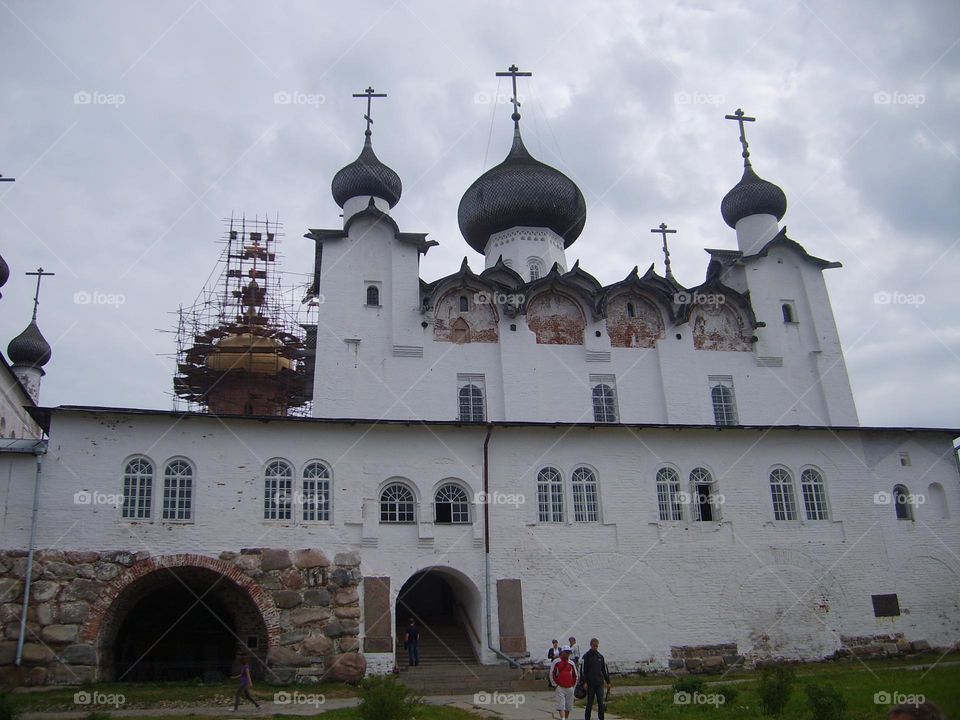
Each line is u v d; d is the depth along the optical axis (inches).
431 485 1327.5
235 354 1854.1
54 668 1108.5
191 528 1216.8
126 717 888.9
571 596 1323.8
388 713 781.9
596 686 831.1
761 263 1717.5
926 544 1501.0
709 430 1464.1
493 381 1534.2
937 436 1574.8
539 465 1381.6
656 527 1393.9
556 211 1866.4
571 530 1359.5
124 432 1237.1
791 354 1668.3
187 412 1250.0
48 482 1186.0
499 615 1283.2
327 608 1221.1
